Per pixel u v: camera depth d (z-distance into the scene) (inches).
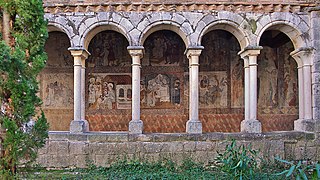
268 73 685.9
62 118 669.9
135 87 539.8
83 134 516.7
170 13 541.6
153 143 518.3
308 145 528.4
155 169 489.7
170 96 677.3
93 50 683.4
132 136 518.6
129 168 495.5
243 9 543.8
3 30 296.0
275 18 545.6
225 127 673.0
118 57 682.8
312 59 543.8
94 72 681.0
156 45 684.1
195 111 537.0
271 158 515.8
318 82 539.2
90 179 433.7
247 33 543.8
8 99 288.5
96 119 673.6
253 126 532.4
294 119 677.9
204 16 541.6
